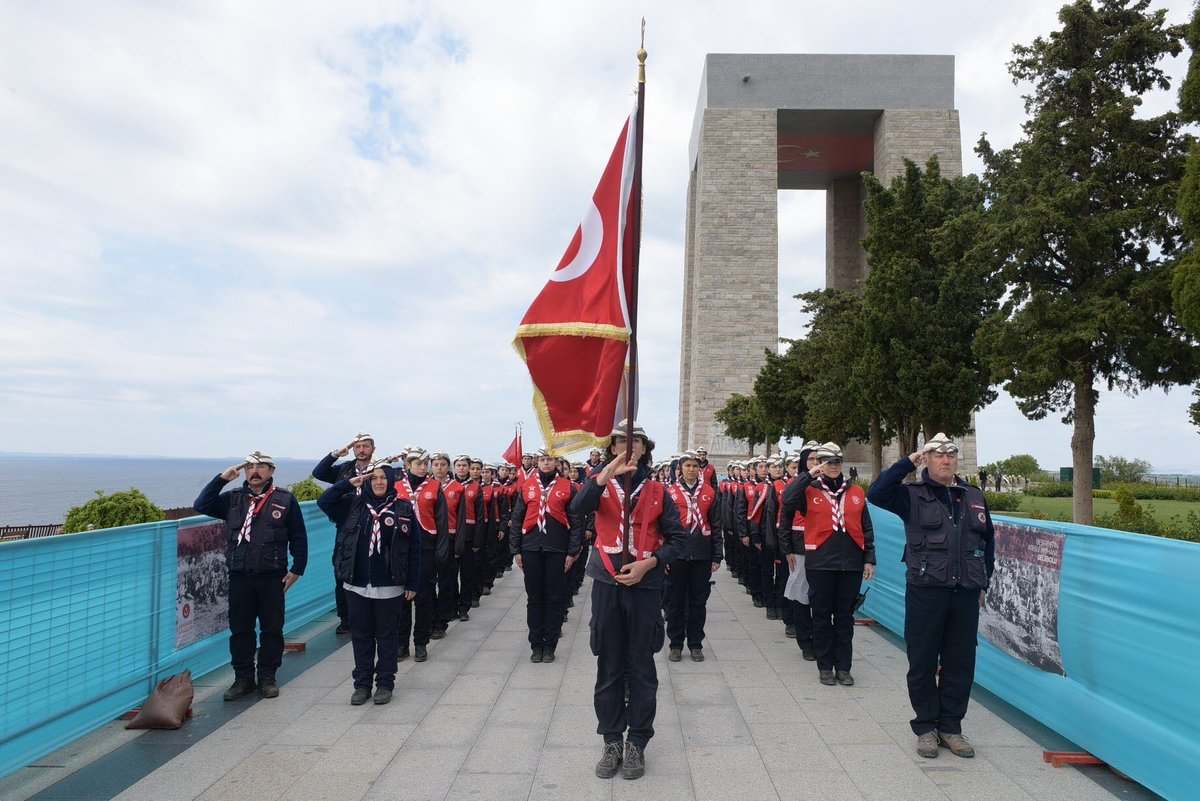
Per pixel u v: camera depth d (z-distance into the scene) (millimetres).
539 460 8102
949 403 19172
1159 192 15180
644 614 4941
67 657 5117
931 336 19422
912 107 45312
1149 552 4461
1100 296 15953
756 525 10719
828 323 29031
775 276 45375
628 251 5348
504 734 5500
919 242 20453
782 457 10133
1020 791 4496
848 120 46906
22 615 4719
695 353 46281
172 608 6426
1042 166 16719
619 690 4922
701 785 4594
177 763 4910
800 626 7891
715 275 45469
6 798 4391
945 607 5141
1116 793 4469
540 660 7730
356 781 4629
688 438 56875
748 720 5867
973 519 5211
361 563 6207
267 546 6371
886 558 9367
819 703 6316
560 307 5309
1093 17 16344
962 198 20828
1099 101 16703
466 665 7594
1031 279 16984
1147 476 55688
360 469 7551
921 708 5195
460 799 4379
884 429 25547
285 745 5254
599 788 4551
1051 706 5445
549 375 5234
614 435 5152
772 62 46312
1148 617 4449
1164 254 15859
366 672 6242
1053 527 5504
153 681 6113
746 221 45656
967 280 19344
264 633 6480
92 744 5254
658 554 4996
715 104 46375
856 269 53844
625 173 5352
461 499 9312
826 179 55469
